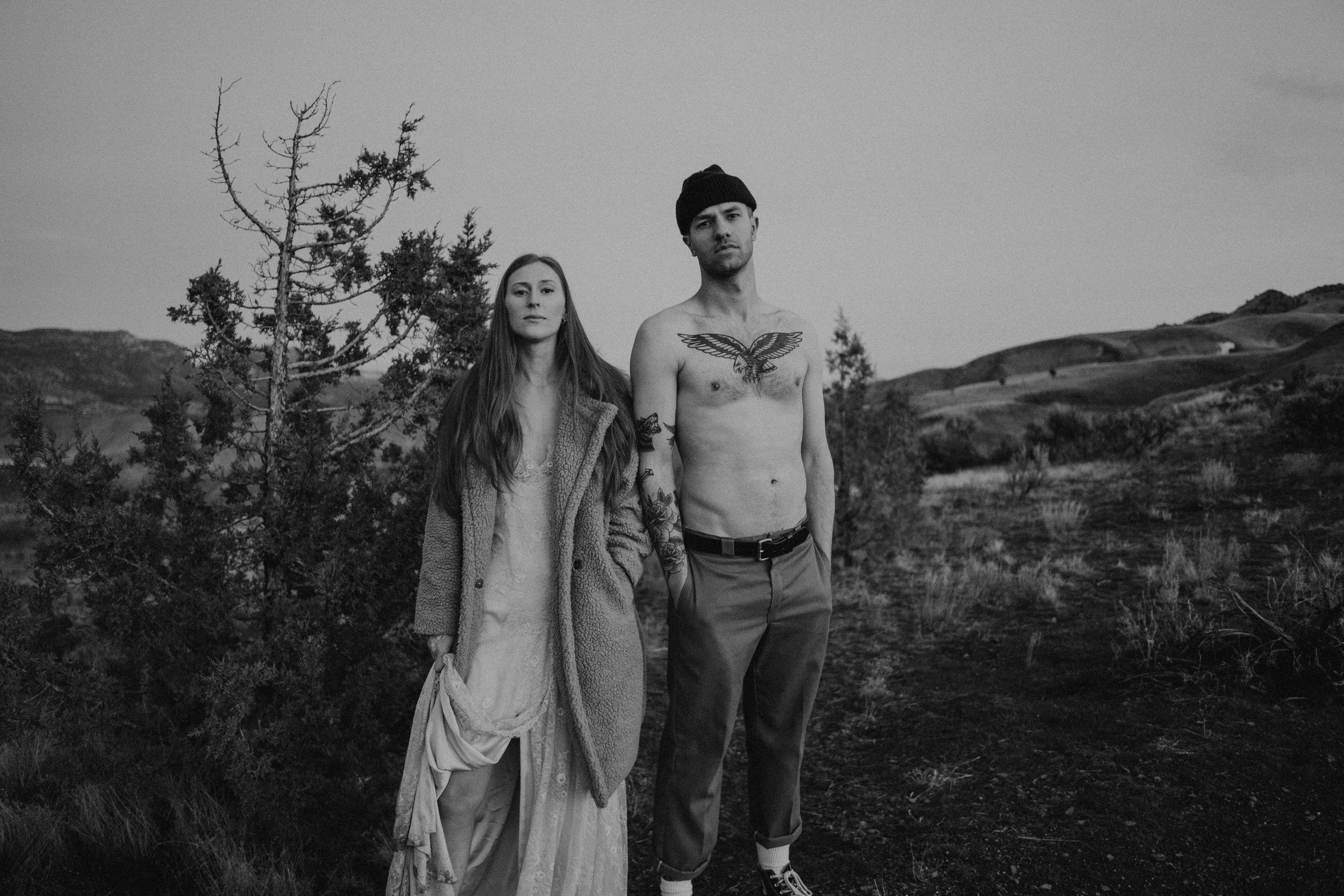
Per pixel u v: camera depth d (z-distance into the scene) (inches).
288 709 114.8
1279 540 255.3
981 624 211.9
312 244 138.5
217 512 129.6
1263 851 104.0
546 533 96.0
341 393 156.9
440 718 89.2
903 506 328.8
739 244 100.3
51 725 124.6
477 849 97.4
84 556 127.0
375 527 130.4
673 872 100.5
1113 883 100.7
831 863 113.1
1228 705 144.2
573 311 99.2
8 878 104.7
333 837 117.0
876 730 155.9
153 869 109.7
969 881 104.3
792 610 101.4
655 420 99.7
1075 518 327.6
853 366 328.5
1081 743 137.9
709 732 99.4
